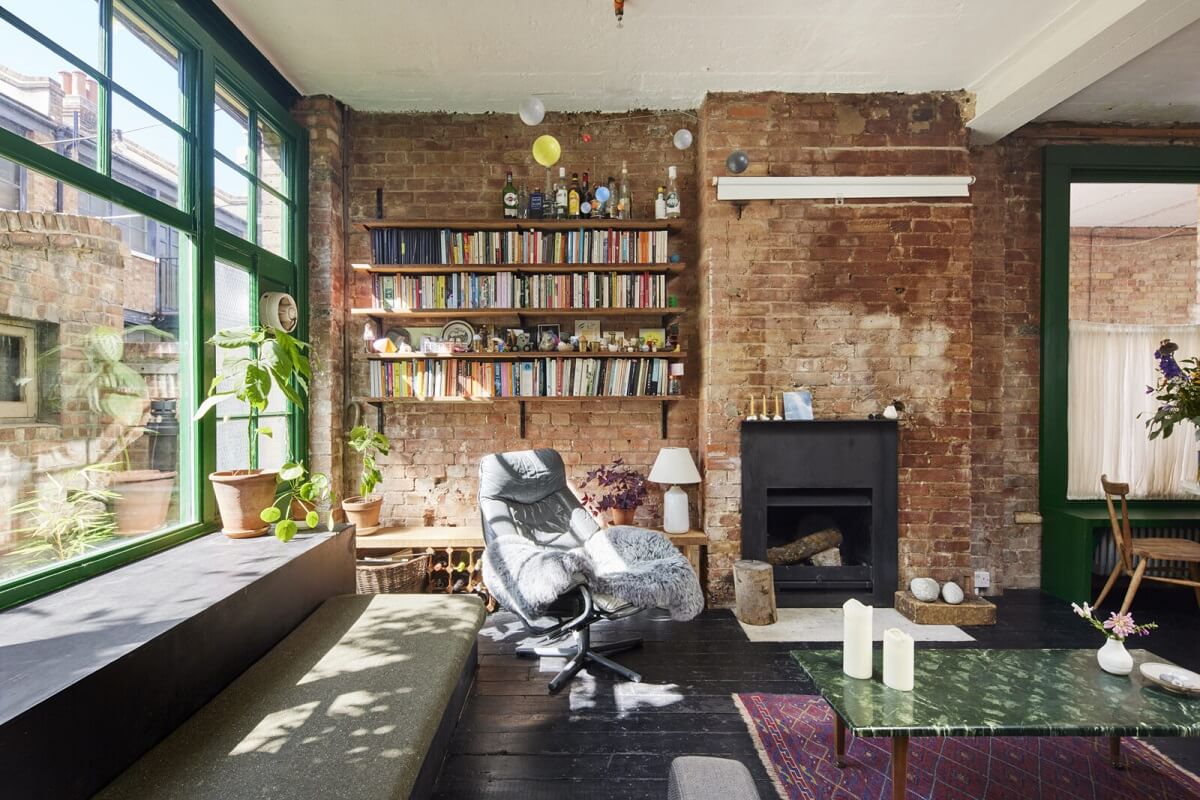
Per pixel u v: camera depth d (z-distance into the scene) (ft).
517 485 9.30
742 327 11.05
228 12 8.42
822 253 11.05
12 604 5.16
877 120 11.05
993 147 11.96
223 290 8.64
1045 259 11.91
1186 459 12.13
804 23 8.84
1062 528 11.55
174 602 5.33
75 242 5.98
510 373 11.30
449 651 6.19
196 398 7.77
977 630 9.89
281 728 4.70
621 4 8.30
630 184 11.82
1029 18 8.60
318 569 7.50
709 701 7.52
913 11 8.51
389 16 8.59
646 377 11.34
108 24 6.42
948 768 6.21
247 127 9.40
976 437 12.07
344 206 11.64
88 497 6.19
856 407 11.10
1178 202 16.52
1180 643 9.41
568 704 7.43
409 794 4.14
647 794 5.76
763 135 11.01
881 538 11.01
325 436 10.98
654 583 7.97
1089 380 12.22
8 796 3.33
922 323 11.10
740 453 11.04
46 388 5.69
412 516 11.89
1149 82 10.46
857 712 5.26
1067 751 6.52
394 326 11.75
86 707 3.86
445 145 11.71
